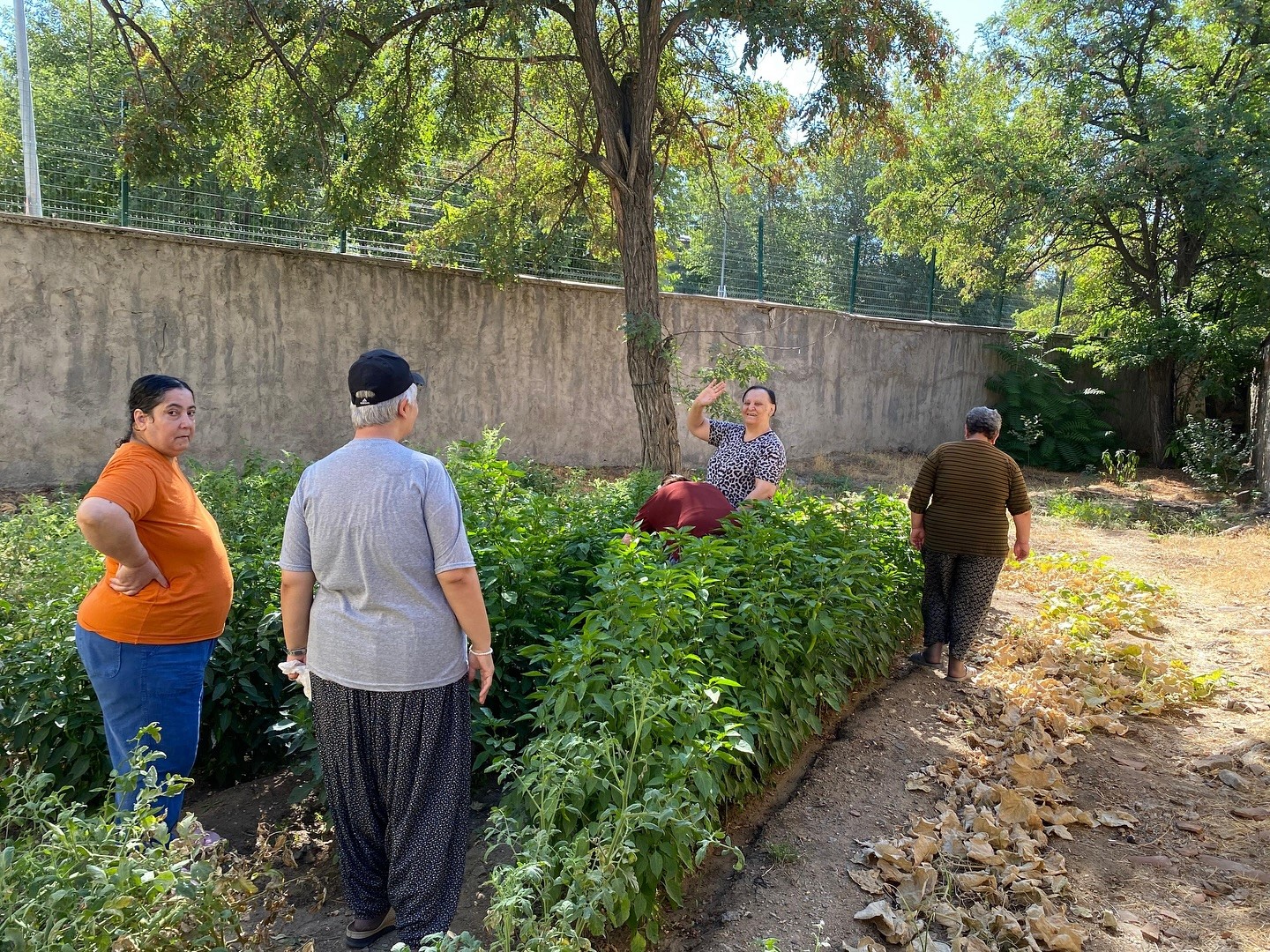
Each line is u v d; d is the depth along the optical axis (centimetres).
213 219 1105
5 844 232
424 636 252
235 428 1080
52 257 941
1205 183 1547
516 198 1165
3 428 930
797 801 381
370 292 1165
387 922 284
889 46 929
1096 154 1642
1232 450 1609
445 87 1067
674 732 291
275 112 953
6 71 1349
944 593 544
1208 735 480
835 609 425
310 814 380
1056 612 670
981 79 1862
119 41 1048
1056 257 1945
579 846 250
